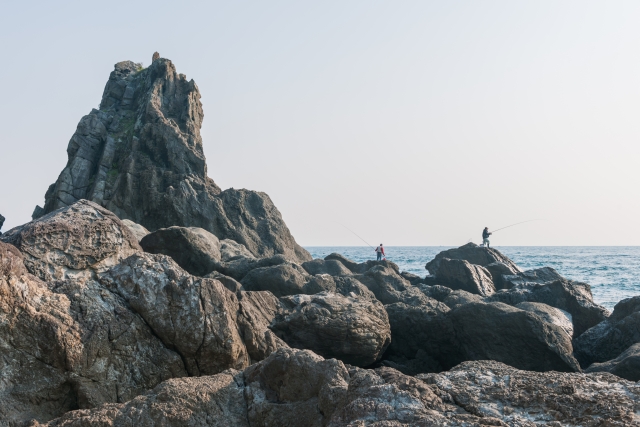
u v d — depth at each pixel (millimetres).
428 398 6047
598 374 6500
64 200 40188
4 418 8484
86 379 9383
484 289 25625
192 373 10453
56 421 7344
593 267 69500
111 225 13383
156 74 46156
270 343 11703
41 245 12352
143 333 10172
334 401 7137
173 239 22406
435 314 16766
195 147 42219
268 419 7531
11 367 8875
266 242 38156
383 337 14836
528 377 6492
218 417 7539
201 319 10328
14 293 9055
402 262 84250
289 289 20141
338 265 26047
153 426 7195
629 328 16297
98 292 10188
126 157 40188
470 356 15641
